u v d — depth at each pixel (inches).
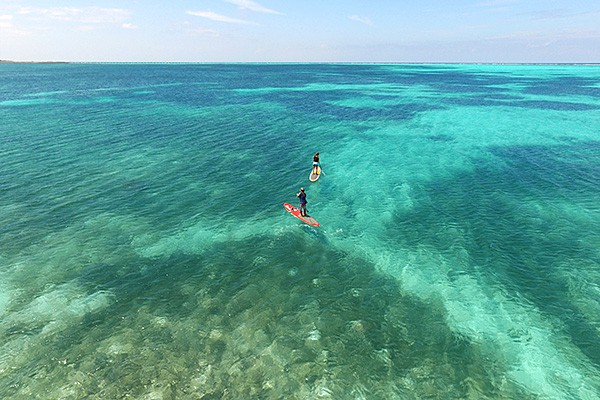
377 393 452.1
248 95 3592.5
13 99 3034.0
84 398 439.8
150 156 1454.2
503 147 1652.3
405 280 689.6
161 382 461.7
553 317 588.7
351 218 955.3
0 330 547.5
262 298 631.8
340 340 536.4
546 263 741.3
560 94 3646.7
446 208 1011.9
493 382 470.3
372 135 1907.0
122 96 3329.2
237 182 1202.6
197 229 884.0
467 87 4515.3
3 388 452.8
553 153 1541.6
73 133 1802.4
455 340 540.1
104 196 1058.1
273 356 505.0
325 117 2405.3
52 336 538.9
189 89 4089.6
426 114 2527.1
